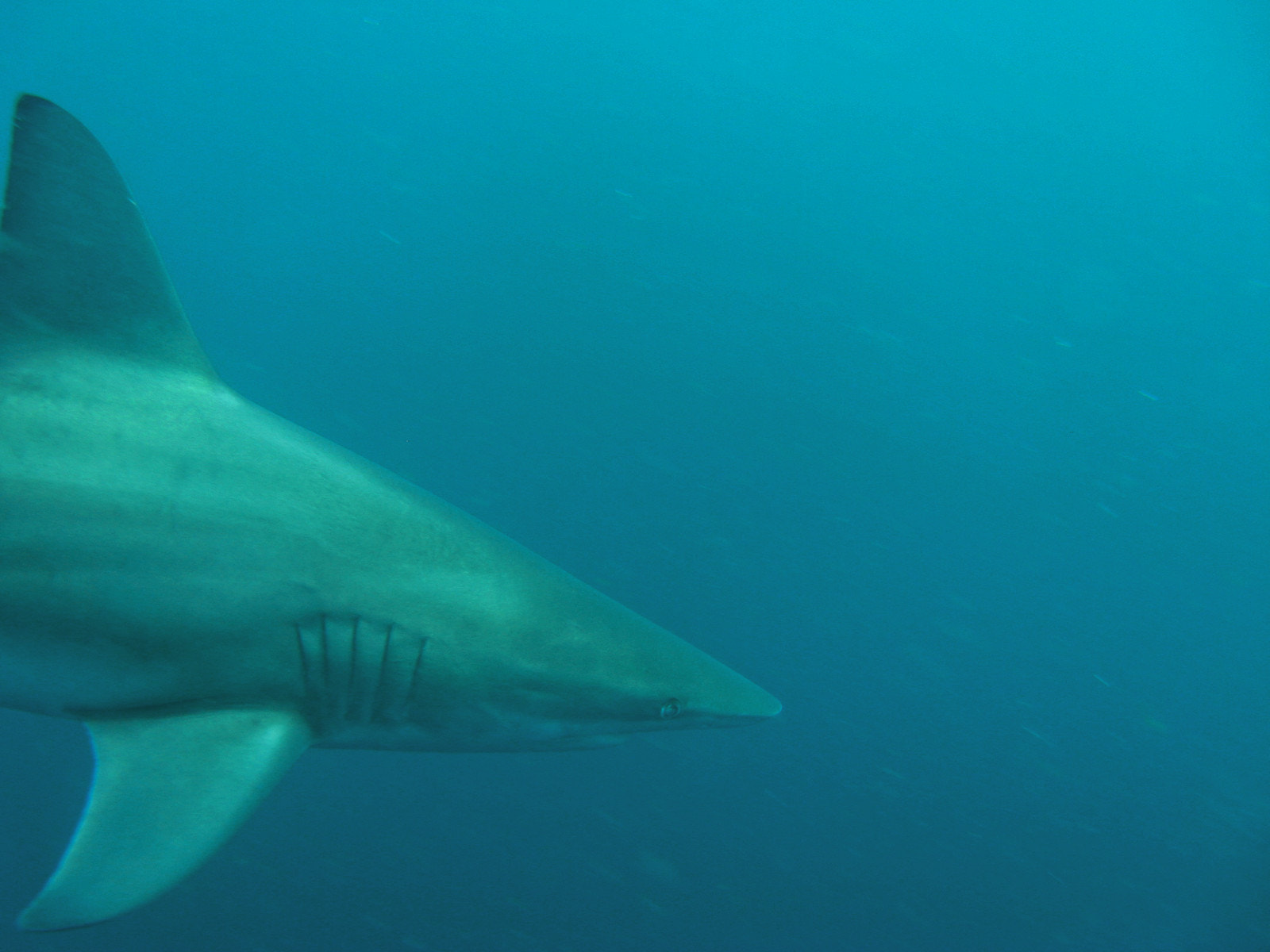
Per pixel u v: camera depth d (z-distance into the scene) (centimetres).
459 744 133
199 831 112
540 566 136
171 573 119
